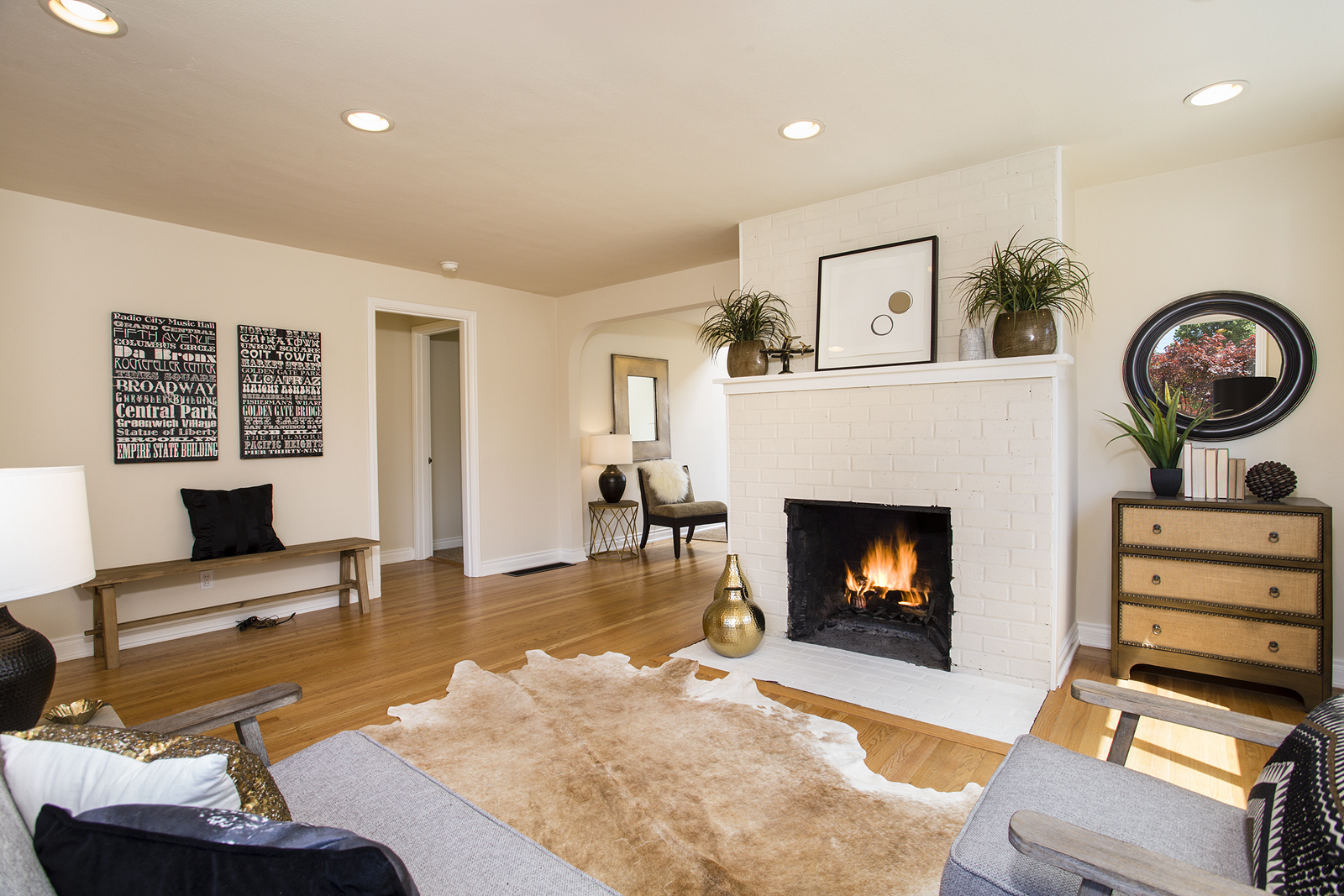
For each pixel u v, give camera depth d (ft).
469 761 7.30
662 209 11.39
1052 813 4.13
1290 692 9.10
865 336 10.57
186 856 2.37
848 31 6.34
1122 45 6.62
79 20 5.95
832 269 10.91
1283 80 7.36
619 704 8.83
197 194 10.46
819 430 10.90
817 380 10.87
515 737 7.87
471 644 11.56
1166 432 9.54
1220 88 7.54
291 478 13.65
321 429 14.01
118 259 11.41
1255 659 8.64
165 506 11.98
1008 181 9.47
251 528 12.57
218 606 12.12
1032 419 9.07
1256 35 6.47
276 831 2.39
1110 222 10.61
